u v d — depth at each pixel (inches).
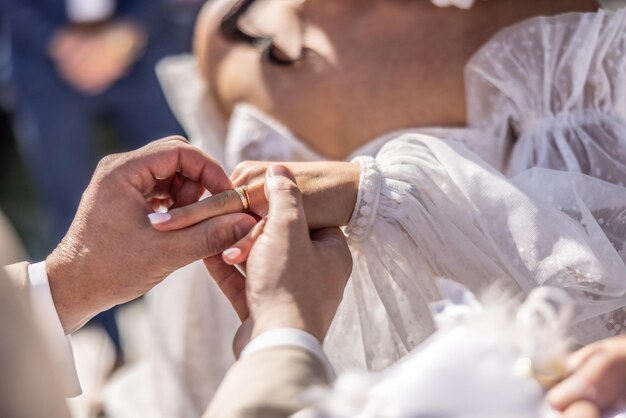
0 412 35.5
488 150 64.1
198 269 83.2
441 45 65.3
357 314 60.1
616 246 58.7
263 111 71.9
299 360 44.1
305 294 48.1
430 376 39.5
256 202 57.1
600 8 65.7
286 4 72.4
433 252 57.9
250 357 44.5
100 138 187.0
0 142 207.5
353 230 57.6
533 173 60.1
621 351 43.5
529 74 62.8
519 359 40.8
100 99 151.6
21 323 36.8
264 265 48.9
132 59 150.3
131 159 57.9
